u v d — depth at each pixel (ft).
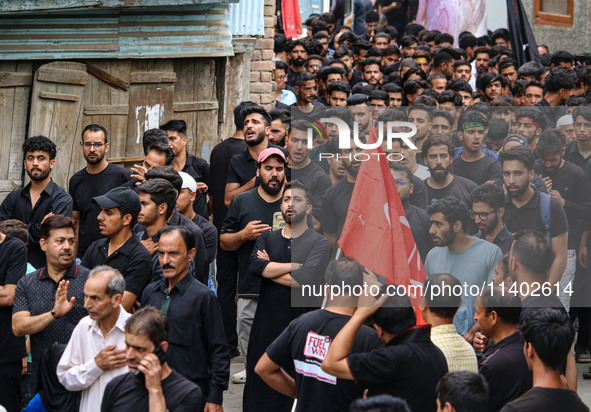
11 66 34.35
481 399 14.32
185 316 20.11
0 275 22.03
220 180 31.22
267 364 18.16
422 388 15.90
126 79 34.96
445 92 36.78
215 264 30.73
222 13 35.45
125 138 35.04
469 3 54.13
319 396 17.03
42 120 33.60
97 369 18.11
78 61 34.73
